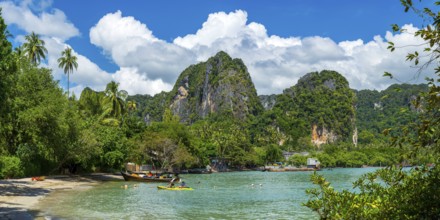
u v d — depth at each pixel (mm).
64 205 27969
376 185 7934
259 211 27828
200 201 33781
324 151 183125
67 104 52625
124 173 57000
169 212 26562
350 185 57406
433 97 5504
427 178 6266
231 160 139625
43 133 46094
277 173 113125
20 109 42844
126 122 93188
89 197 34438
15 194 32656
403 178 6973
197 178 80062
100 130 69188
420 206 6109
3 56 23531
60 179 52375
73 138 52406
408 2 5688
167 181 56625
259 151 159000
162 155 93688
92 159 65562
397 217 6219
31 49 78062
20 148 46719
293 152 189000
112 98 91875
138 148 87500
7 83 26188
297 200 35219
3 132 43781
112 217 23516
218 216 25266
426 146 5891
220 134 146500
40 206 26781
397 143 6133
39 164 53062
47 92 47125
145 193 40062
